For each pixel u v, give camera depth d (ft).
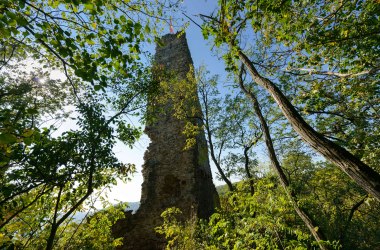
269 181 17.20
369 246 35.06
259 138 32.22
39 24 9.93
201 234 20.88
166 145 40.68
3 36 9.93
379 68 14.85
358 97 21.22
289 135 29.84
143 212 34.68
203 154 40.32
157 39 13.42
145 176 38.24
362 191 31.30
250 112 36.09
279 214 13.89
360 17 16.90
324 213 29.09
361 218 40.65
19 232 13.70
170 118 42.98
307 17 16.29
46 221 14.32
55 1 11.71
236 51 14.44
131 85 25.35
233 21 13.62
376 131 19.77
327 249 11.56
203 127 37.09
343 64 19.94
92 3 10.12
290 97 25.82
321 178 35.19
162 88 39.11
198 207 33.27
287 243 12.59
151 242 32.22
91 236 18.13
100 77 11.34
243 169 38.52
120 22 11.48
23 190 11.39
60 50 10.21
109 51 11.19
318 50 19.19
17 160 11.44
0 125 8.98
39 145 11.84
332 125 25.91
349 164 7.89
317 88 21.21
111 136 15.93
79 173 14.75
